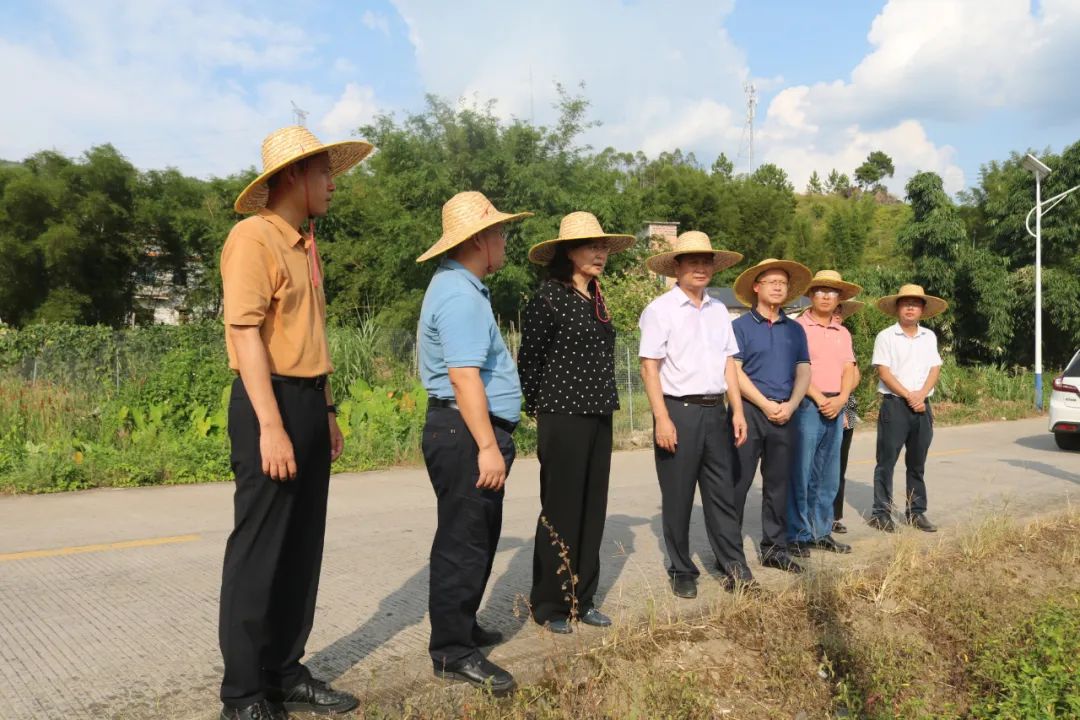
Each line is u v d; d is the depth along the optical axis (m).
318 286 2.78
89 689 2.96
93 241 29.88
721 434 4.38
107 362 11.73
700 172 53.56
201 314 33.50
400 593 4.23
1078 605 4.43
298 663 2.87
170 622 3.72
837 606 4.19
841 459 6.01
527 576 4.64
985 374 21.06
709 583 4.57
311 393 2.70
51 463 7.54
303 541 2.80
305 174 2.67
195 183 33.47
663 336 4.24
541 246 3.75
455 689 2.97
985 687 3.74
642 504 7.20
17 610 3.89
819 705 3.41
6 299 29.41
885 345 6.14
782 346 4.90
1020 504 7.30
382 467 9.20
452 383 2.98
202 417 9.79
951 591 4.52
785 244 51.09
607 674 3.25
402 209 22.97
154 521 6.09
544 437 3.68
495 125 23.27
